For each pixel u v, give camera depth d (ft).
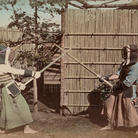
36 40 16.89
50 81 17.72
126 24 16.78
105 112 13.33
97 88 17.01
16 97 11.27
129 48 12.25
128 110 12.20
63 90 17.10
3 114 11.29
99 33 16.71
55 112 17.53
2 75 11.21
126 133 12.51
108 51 16.96
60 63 16.96
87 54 16.94
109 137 11.95
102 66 17.03
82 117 16.46
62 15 16.52
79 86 17.15
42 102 20.24
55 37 17.12
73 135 12.09
